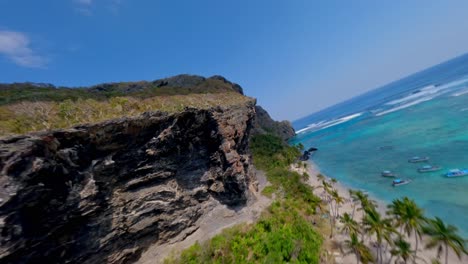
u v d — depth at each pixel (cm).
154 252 4116
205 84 11088
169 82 11531
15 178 2555
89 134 3444
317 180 8956
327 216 5659
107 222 3612
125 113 4344
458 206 4897
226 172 5553
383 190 6581
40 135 2914
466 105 11506
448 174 6116
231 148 5812
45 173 2853
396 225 3541
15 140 2664
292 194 6675
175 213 4566
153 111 4306
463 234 4106
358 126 17975
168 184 4656
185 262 3781
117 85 9644
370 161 9412
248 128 8100
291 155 11769
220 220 5144
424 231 3159
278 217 4944
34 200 2706
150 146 4344
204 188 5397
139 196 4128
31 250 2706
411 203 3397
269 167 9856
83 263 3291
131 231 3875
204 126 5550
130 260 3862
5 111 3634
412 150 8812
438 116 11681
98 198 3544
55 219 2972
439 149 7975
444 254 3803
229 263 3688
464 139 8056
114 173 3881
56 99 4778
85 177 3409
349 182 7956
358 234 4641
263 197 6588
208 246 4047
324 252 4028
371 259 3638
